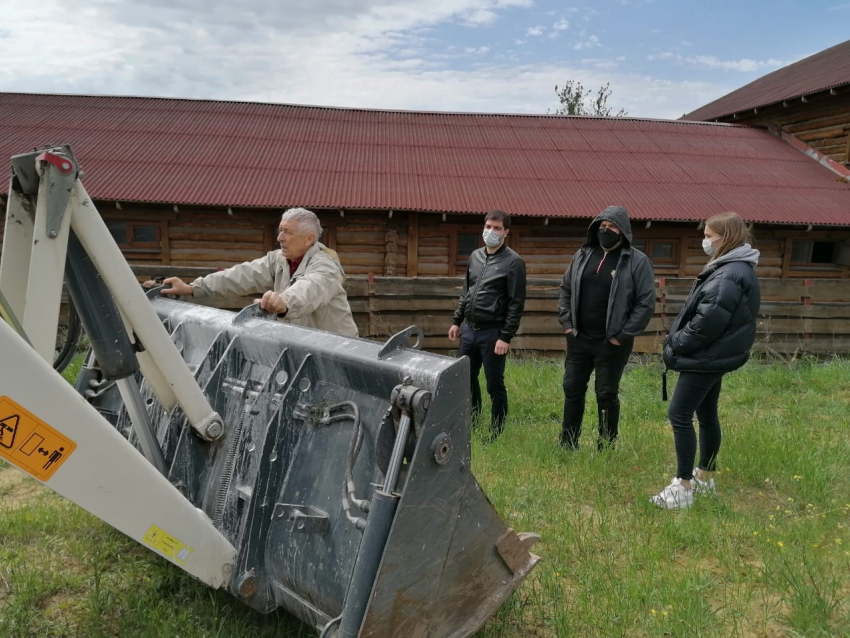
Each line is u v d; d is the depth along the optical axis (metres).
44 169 1.91
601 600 2.96
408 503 1.88
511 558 2.32
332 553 2.11
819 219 9.91
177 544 2.08
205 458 2.56
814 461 4.79
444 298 8.60
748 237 4.02
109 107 12.16
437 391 1.90
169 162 10.17
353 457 2.10
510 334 5.16
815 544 3.51
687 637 2.70
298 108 13.07
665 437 5.50
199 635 2.55
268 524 2.29
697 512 3.94
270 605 2.31
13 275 2.15
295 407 2.35
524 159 11.44
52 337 2.00
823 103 12.82
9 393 1.68
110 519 1.93
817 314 9.11
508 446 5.02
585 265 4.71
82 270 2.10
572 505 4.07
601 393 4.82
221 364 2.70
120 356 2.21
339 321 3.54
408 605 1.96
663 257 10.34
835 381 7.85
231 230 9.73
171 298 3.50
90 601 2.79
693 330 3.90
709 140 13.10
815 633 2.80
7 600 2.86
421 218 9.87
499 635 2.68
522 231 9.99
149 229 9.64
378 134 12.12
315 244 3.54
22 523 3.48
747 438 5.21
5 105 11.83
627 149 12.20
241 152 10.81
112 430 1.89
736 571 3.32
